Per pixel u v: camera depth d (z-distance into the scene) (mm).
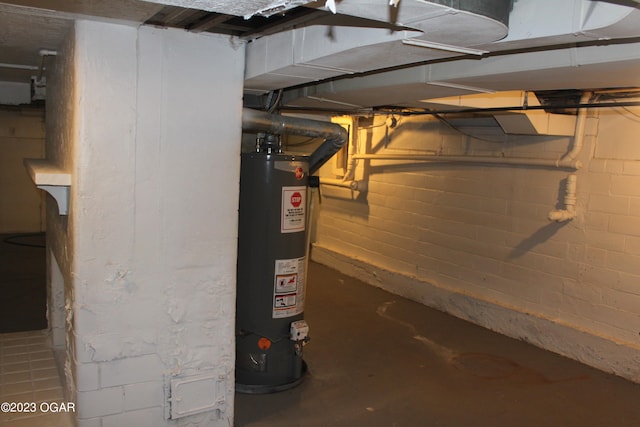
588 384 3219
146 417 2229
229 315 2354
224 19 1838
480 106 3109
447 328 4156
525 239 3930
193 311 2264
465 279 4438
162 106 2070
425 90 2531
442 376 3275
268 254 2875
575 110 3482
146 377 2201
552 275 3756
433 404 2910
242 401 2850
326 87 2893
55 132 2619
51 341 3150
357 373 3275
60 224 2447
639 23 1271
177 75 2080
